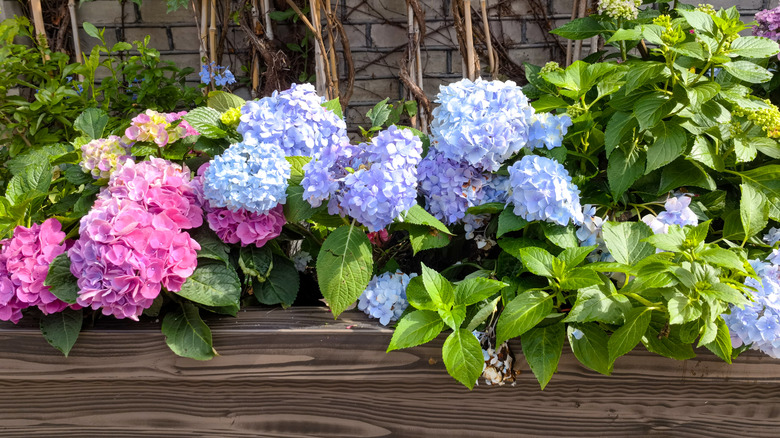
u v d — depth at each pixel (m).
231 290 1.06
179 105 2.26
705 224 0.90
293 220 1.09
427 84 2.26
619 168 1.12
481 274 1.13
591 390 1.04
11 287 1.02
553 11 2.16
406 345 0.95
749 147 1.10
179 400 1.09
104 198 1.08
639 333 0.91
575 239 1.06
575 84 1.17
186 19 2.27
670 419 1.05
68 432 1.12
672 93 1.06
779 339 0.95
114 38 2.29
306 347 1.04
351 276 1.02
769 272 1.01
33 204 1.18
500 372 1.02
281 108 1.15
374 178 0.97
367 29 2.23
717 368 1.02
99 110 1.37
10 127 1.83
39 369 1.06
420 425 1.08
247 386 1.07
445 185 1.12
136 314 1.00
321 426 1.09
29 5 2.23
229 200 1.03
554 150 1.13
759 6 2.00
